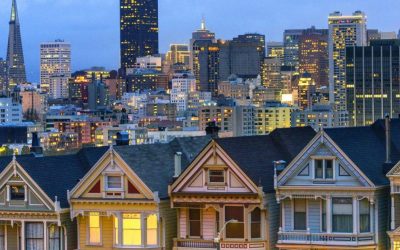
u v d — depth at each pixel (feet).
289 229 322.14
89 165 363.76
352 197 314.76
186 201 330.34
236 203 325.01
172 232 336.90
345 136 327.67
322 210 319.88
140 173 337.52
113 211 335.88
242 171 323.98
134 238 335.06
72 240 344.90
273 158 340.59
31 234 345.31
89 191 339.77
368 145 330.13
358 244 313.94
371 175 317.01
